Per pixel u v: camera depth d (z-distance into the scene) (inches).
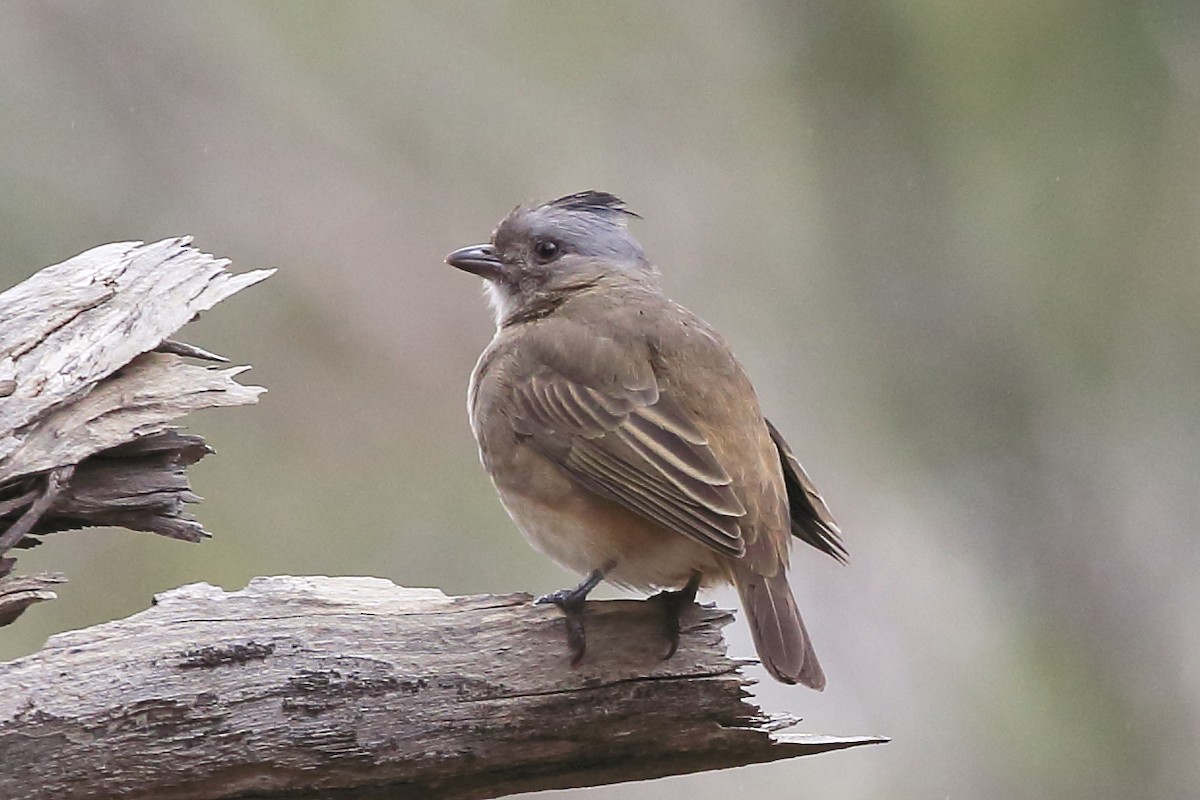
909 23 600.4
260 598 282.4
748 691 290.7
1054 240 598.2
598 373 329.4
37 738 268.5
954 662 596.7
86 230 583.8
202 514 545.6
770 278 637.9
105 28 607.8
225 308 581.9
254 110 618.8
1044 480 605.3
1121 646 594.6
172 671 273.9
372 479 570.3
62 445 291.3
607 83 654.5
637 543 319.9
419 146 634.8
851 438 621.0
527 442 331.0
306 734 278.2
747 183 645.3
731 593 564.7
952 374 613.3
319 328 592.7
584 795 538.9
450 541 561.3
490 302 404.8
